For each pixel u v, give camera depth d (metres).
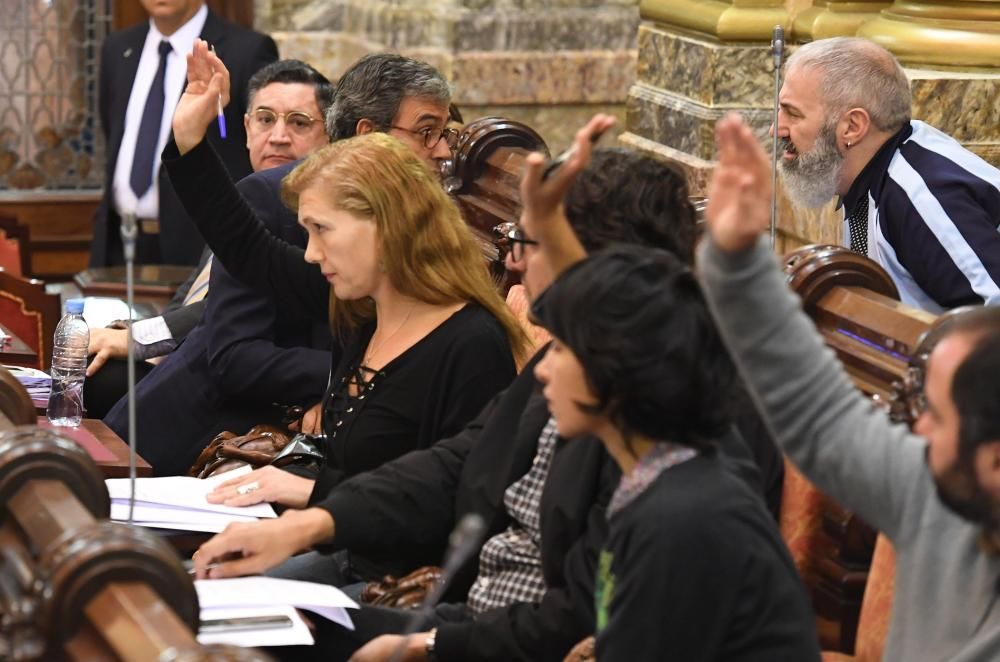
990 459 2.55
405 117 6.35
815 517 4.02
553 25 11.67
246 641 3.60
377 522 4.25
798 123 6.02
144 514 4.52
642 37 9.21
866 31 7.71
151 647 2.59
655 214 3.60
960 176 5.80
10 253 9.61
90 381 7.12
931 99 7.27
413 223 4.79
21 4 12.41
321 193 4.81
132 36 11.04
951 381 2.58
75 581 2.82
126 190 10.98
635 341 2.84
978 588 2.70
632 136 9.25
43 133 12.69
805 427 2.76
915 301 5.92
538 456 3.98
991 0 7.36
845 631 3.96
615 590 2.86
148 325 7.18
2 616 3.04
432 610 4.04
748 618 2.78
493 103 11.69
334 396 4.98
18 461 3.43
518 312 5.43
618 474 3.50
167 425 6.41
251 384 6.18
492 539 4.04
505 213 6.59
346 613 3.93
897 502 2.78
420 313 4.86
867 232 6.04
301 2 12.58
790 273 4.43
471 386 4.74
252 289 6.23
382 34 12.06
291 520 4.17
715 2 8.60
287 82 7.22
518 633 3.61
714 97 8.52
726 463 2.98
